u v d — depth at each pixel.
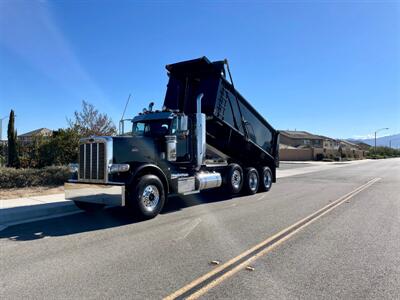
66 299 3.79
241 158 13.49
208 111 11.06
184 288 4.06
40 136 16.61
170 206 10.12
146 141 9.01
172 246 5.82
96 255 5.37
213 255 5.31
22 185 12.80
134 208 7.96
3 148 21.98
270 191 14.07
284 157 63.62
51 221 8.10
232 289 4.03
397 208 9.67
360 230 6.96
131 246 5.86
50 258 5.25
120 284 4.19
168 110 9.92
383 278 4.38
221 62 10.87
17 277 4.46
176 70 11.73
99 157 8.21
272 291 3.97
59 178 13.55
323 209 9.49
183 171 10.14
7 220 8.25
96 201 8.16
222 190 12.47
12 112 18.67
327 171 29.05
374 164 46.28
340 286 4.12
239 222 7.74
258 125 13.77
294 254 5.36
